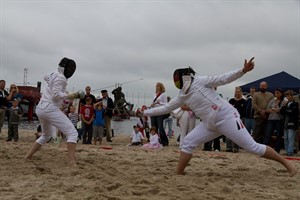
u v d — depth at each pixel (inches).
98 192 205.5
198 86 255.1
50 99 284.5
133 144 561.0
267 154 254.5
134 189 212.7
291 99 477.4
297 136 515.2
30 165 278.1
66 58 287.4
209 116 252.8
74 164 283.6
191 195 204.8
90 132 554.6
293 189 234.7
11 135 544.7
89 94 561.6
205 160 369.7
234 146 497.4
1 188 211.8
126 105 1294.3
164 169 296.2
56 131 529.3
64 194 200.4
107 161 327.3
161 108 271.6
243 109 516.1
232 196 208.4
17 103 546.9
